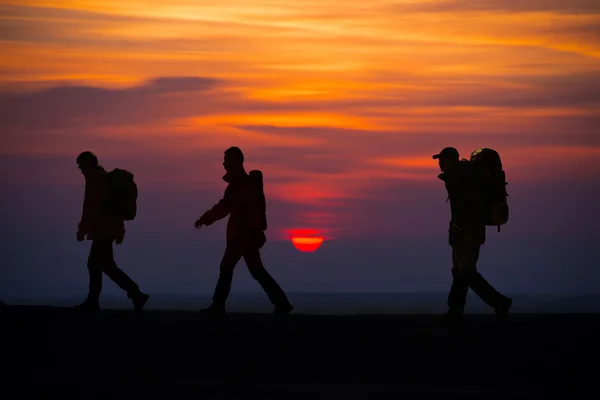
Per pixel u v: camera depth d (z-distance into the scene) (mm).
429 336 35594
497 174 41438
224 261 45938
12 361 29500
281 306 45719
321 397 23797
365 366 28891
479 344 33500
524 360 30000
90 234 46625
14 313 44156
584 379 26672
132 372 27641
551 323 41062
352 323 40469
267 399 23484
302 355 30984
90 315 43688
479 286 41281
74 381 26000
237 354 31109
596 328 38812
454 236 41281
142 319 41656
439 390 24922
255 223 45656
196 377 26875
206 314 45094
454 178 41219
